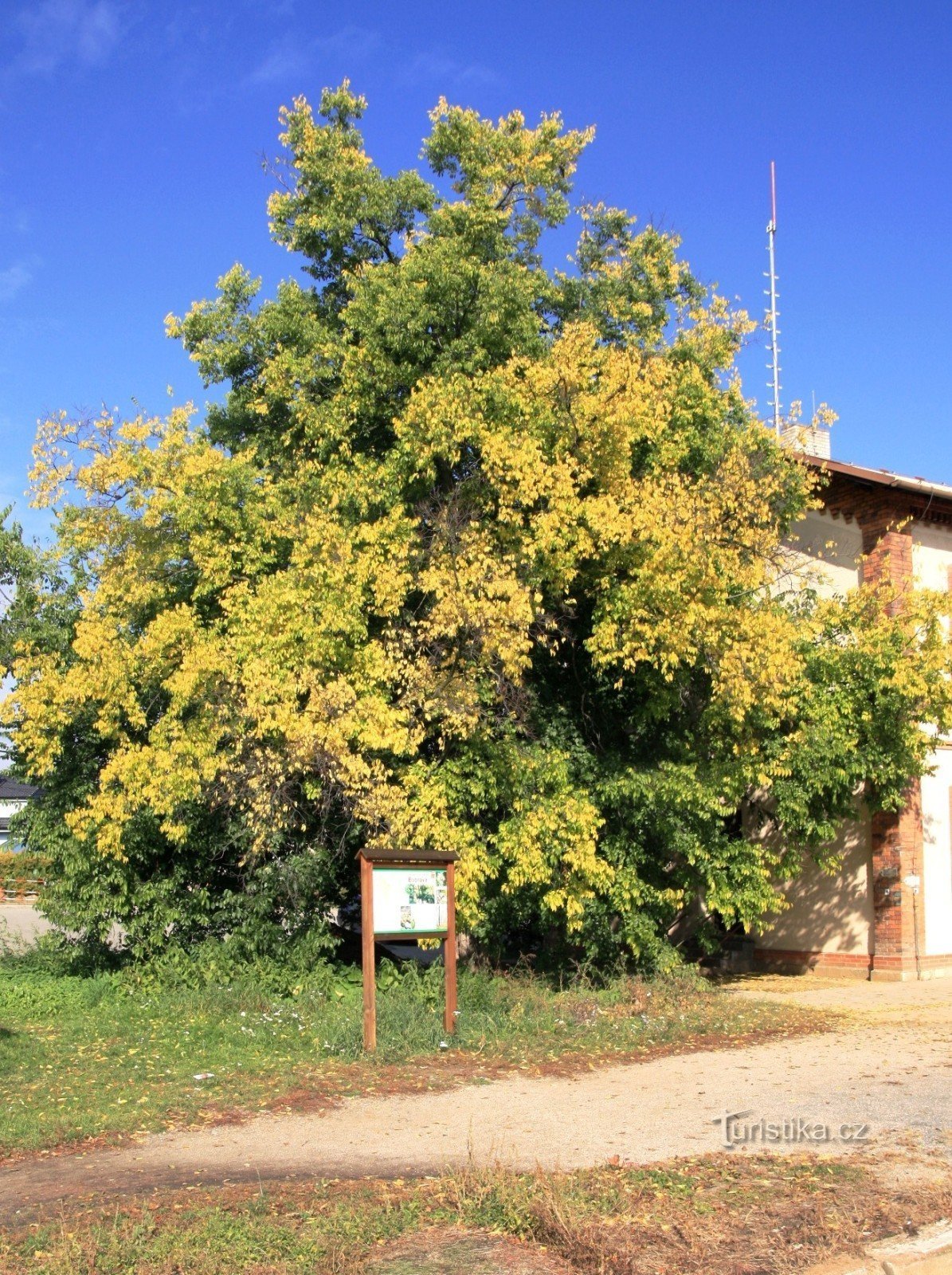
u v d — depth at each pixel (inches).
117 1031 534.9
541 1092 411.8
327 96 745.0
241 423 754.2
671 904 650.8
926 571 816.3
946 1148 323.0
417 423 611.5
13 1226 262.8
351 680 582.9
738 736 650.8
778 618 631.8
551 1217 255.0
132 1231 252.5
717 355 721.6
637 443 645.3
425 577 575.5
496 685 602.5
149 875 667.4
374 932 486.0
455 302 661.9
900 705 654.5
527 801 595.5
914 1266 231.6
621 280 789.2
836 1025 557.6
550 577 598.2
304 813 623.8
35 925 1039.0
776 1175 295.4
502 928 653.3
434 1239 253.8
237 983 618.8
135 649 604.7
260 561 625.6
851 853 784.3
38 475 615.5
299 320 709.3
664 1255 238.1
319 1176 305.3
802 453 802.2
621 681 637.3
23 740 615.5
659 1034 520.7
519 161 735.7
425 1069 449.4
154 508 609.0
